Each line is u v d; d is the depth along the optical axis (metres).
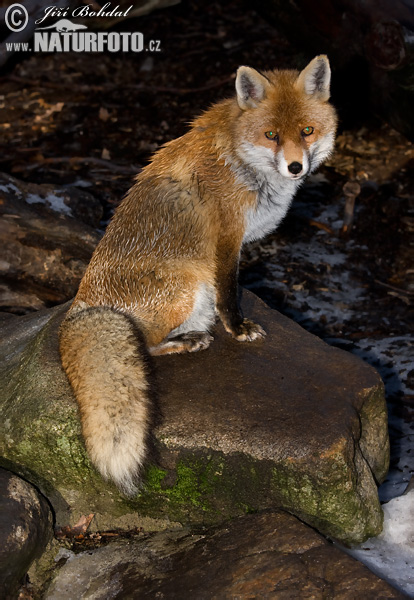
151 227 6.94
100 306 6.79
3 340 8.14
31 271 10.57
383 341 10.71
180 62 20.06
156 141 16.39
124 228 7.05
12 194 11.53
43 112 17.56
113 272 6.99
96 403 5.94
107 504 6.59
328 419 6.27
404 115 14.36
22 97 18.25
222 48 20.83
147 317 6.89
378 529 6.41
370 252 12.89
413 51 12.43
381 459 7.11
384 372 10.02
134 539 6.42
